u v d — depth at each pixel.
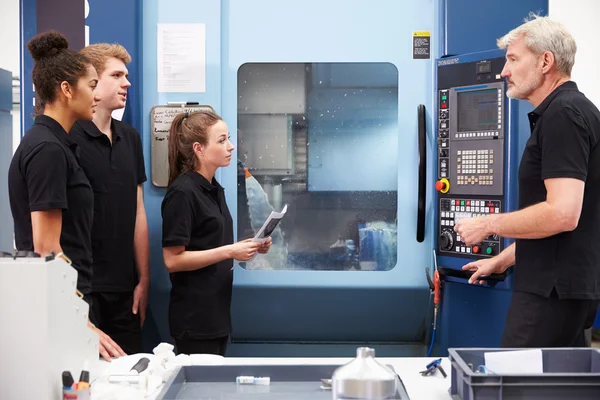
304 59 2.46
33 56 1.72
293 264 2.50
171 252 2.13
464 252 2.31
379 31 2.46
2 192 3.11
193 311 2.17
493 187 2.24
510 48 1.82
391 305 2.51
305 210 2.51
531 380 1.22
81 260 1.81
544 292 1.70
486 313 2.38
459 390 1.33
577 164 1.62
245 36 2.45
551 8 3.46
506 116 2.21
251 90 2.48
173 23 2.43
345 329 2.56
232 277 2.31
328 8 2.45
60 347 1.28
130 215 2.23
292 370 1.44
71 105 1.72
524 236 1.70
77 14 2.35
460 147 2.32
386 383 1.12
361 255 2.51
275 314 2.53
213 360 1.56
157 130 2.43
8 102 3.19
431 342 2.39
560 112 1.64
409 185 2.48
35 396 1.21
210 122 2.17
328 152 2.49
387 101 2.48
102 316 2.22
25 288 1.20
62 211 1.75
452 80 2.33
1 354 1.21
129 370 1.48
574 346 1.77
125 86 2.16
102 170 2.15
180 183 2.14
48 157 1.62
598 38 3.43
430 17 2.46
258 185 2.49
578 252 1.69
